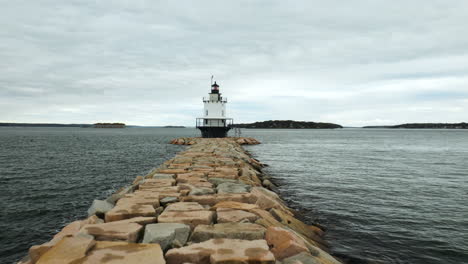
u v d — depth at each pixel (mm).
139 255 4945
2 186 17125
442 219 11328
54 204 13695
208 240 5770
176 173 14453
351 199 14305
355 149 47281
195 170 15234
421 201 13961
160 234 5953
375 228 10344
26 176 20375
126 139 74750
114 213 7398
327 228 10328
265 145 56375
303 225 9516
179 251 5246
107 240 5871
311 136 108938
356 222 10945
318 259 5633
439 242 9180
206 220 7164
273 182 18344
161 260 4816
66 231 6848
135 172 23062
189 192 10289
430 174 21906
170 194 9656
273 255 5281
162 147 48344
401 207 12922
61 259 4617
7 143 53625
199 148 28703
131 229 6273
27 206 13266
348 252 8453
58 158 31141
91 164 27031
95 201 9039
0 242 9523
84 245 5086
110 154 36188
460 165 27281
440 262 7961
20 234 10172
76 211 12781
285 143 63625
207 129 52250
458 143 65562
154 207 8555
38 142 57969
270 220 7914
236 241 5746
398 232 9977
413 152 41688
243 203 8891
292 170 23922
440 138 94812
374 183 18344
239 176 14602
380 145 58219
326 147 51844
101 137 85938
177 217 7168
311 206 13047
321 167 25734
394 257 8188
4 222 11234
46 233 10328
